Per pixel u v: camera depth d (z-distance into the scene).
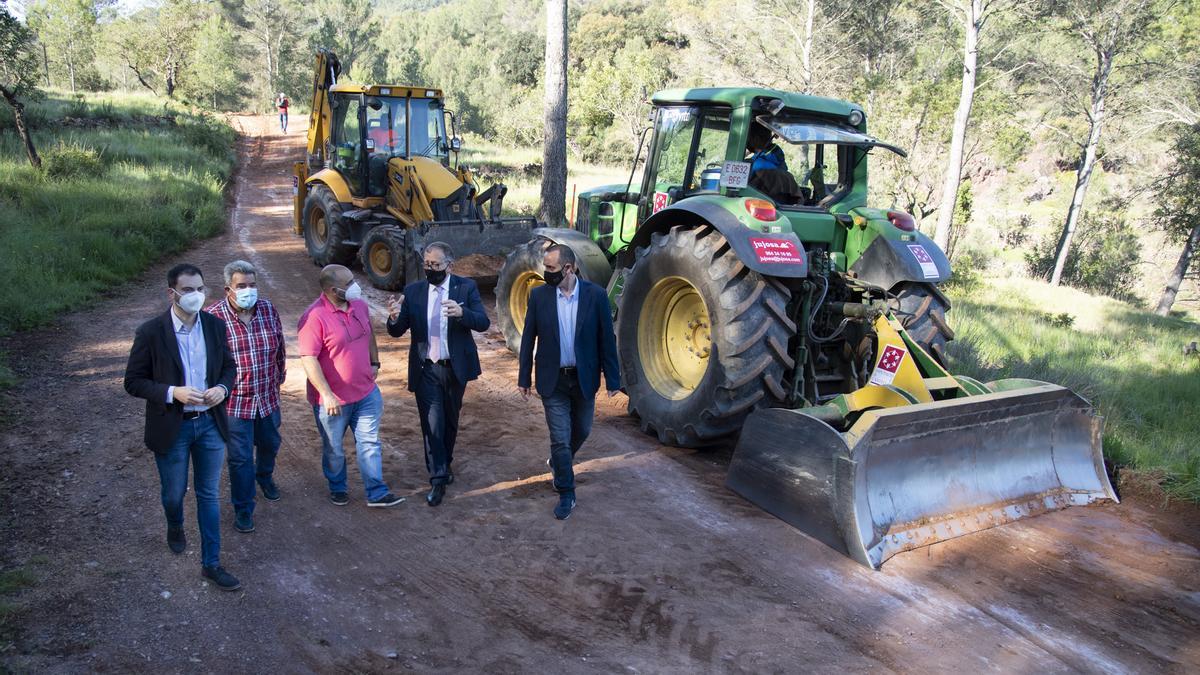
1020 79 27.61
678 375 6.07
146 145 22.45
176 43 51.66
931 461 4.65
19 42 15.76
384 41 92.50
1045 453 5.18
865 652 3.53
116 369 6.88
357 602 3.76
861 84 24.19
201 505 3.74
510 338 7.97
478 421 6.24
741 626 3.69
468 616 3.69
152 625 3.47
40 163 16.33
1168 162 30.89
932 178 23.28
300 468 5.21
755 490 4.93
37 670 3.11
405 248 10.40
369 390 4.58
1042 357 9.75
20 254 9.99
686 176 6.35
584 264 7.00
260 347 4.18
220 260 12.65
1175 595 4.10
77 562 3.91
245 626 3.52
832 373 5.83
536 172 26.59
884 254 5.70
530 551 4.29
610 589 3.96
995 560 4.38
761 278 5.20
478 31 103.75
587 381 4.69
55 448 5.20
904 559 4.34
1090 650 3.61
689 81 30.53
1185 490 5.32
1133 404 8.12
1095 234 32.34
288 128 36.66
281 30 63.66
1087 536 4.72
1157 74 24.98
